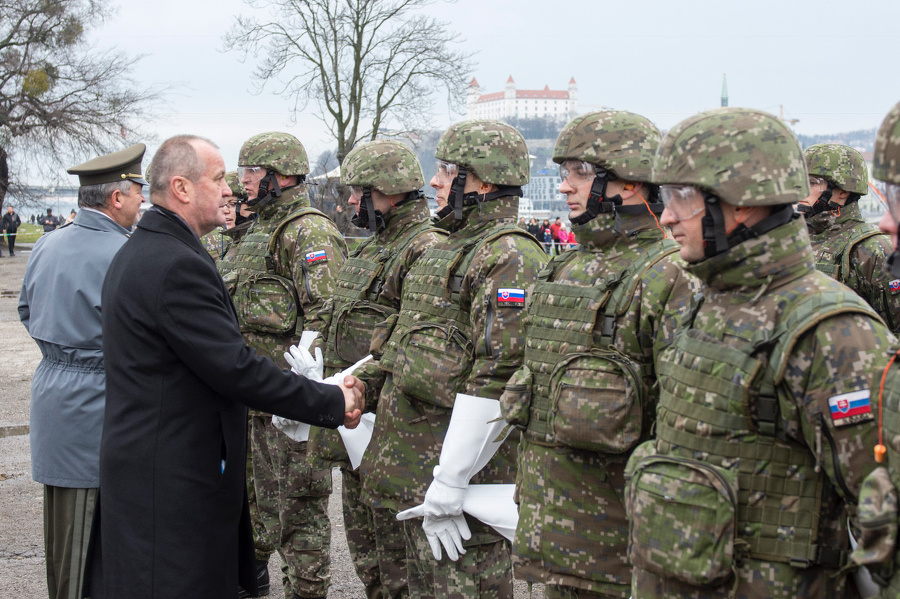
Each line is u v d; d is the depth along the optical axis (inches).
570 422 100.7
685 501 79.9
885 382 72.1
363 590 180.7
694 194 84.1
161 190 116.1
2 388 386.0
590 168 108.3
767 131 82.6
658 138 110.5
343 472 160.7
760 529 79.5
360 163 157.0
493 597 128.9
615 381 99.4
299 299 181.9
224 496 114.6
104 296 115.6
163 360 111.1
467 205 133.6
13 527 212.4
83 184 141.5
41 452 136.6
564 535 104.7
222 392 112.0
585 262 110.5
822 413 75.4
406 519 132.2
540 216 1708.9
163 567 108.9
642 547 83.3
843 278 215.5
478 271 125.0
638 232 107.8
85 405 134.8
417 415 133.3
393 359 135.6
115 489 111.0
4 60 1188.5
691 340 85.7
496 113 6092.5
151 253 112.4
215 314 112.2
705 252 84.7
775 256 81.7
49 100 1207.6
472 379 122.5
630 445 98.7
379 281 159.6
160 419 110.7
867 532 68.7
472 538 126.1
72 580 136.5
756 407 79.4
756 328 80.6
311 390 118.8
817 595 79.4
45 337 136.8
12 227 1245.7
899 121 67.9
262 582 187.0
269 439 173.9
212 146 120.7
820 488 78.9
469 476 122.3
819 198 218.5
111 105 1218.6
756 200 80.4
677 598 82.5
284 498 167.3
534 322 112.0
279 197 189.3
